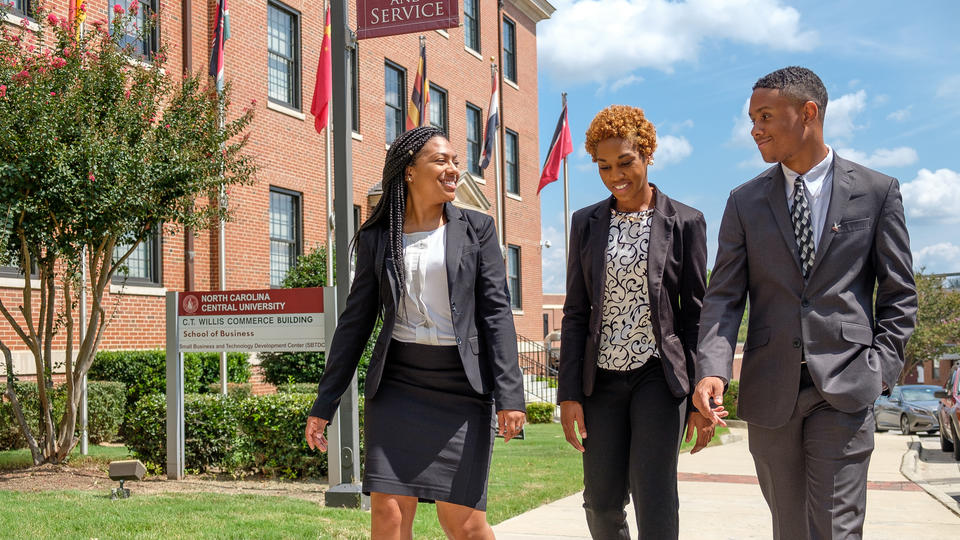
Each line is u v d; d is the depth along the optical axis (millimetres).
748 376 3217
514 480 8547
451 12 6992
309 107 17578
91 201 7465
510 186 26109
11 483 7379
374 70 19531
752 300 3281
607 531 3729
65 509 6105
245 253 15477
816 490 3020
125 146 7688
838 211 3117
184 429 8195
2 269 11195
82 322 9258
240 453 8078
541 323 27156
